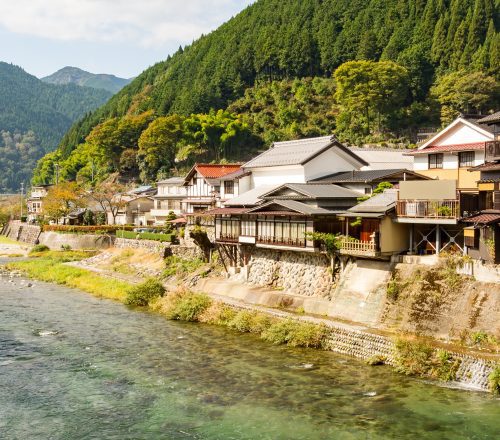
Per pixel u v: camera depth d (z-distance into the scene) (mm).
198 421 24125
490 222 31172
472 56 115562
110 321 43094
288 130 126812
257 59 156125
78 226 94562
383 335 32188
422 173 46406
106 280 60031
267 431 22969
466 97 104062
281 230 43906
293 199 44219
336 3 162500
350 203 44031
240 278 49750
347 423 23469
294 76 151125
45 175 186000
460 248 34750
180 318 43375
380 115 117000
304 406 25328
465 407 24609
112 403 26344
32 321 43250
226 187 60281
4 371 31078
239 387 27922
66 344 36500
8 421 24531
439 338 31297
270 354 33344
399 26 139125
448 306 32156
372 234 37500
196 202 67625
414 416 23891
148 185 124438
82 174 153250
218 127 127125
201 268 54438
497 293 30391
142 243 71938
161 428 23562
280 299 42281
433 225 36562
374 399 25828
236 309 42344
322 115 129375
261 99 144375
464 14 126875
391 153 65812
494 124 36812
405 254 37031
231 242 49875
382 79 111312
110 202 98250
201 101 145500
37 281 64375
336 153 52781
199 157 127438
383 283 36562
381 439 21969
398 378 28469
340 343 33531
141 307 48688
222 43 177875
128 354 34062
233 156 125438
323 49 147750
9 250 95625
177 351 34469
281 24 167625
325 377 28953
